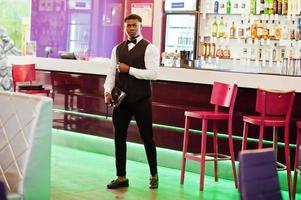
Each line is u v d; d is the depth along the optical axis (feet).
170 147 22.71
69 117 26.84
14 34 38.24
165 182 19.79
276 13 29.58
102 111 25.75
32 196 11.89
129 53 17.70
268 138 20.54
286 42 29.58
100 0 36.37
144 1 34.01
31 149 11.84
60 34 38.17
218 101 18.99
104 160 23.61
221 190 18.93
